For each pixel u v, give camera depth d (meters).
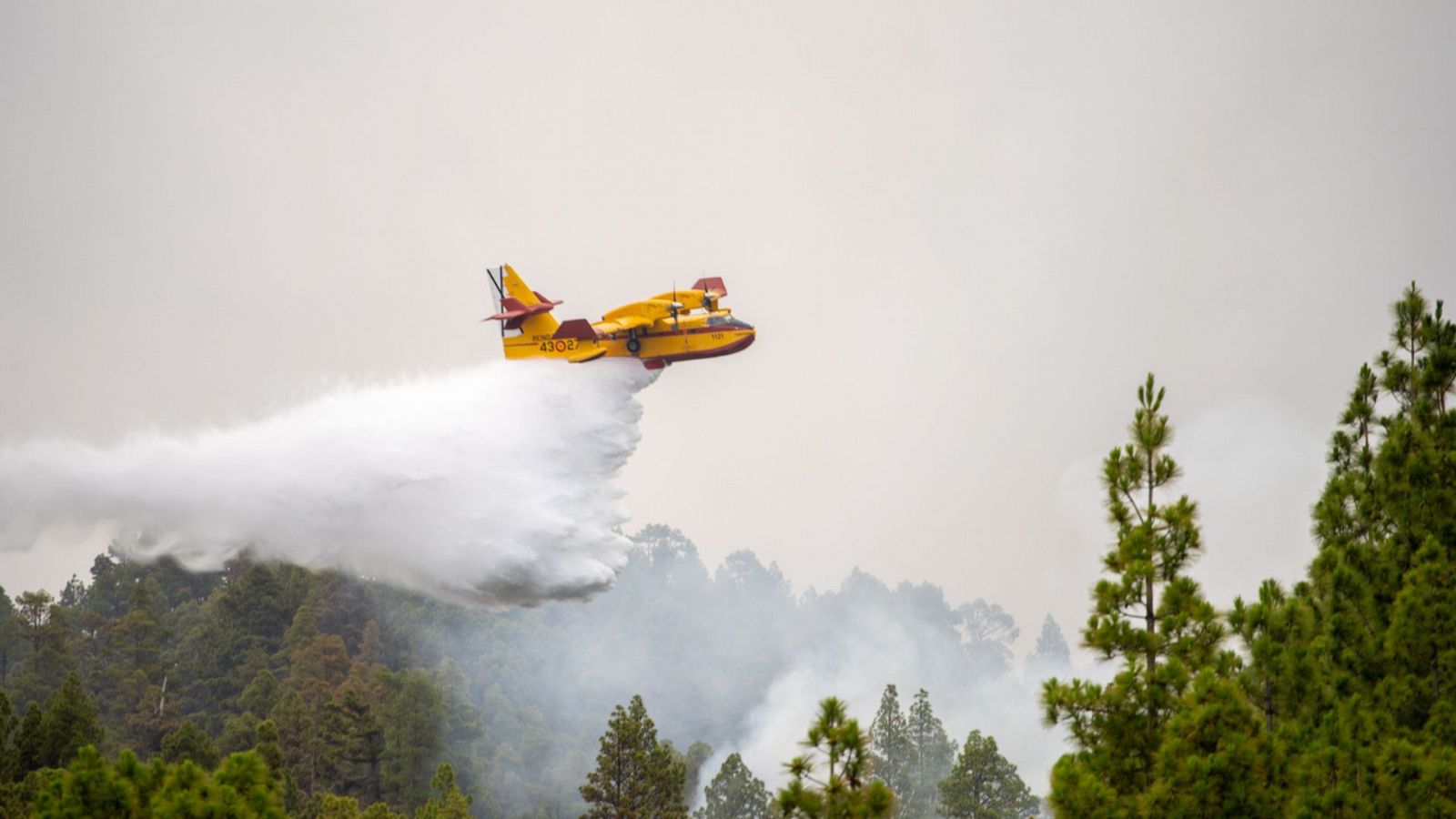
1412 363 30.12
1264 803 21.59
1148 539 23.58
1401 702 24.84
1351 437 30.73
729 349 43.22
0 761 49.75
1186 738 21.94
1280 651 24.39
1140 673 22.88
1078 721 23.38
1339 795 21.75
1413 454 27.89
